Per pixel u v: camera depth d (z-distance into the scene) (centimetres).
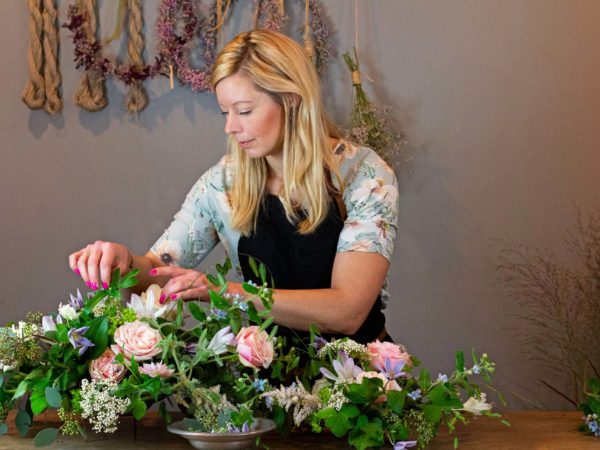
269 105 185
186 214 211
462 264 323
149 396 144
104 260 177
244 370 153
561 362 319
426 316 324
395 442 142
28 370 153
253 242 202
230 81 184
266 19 310
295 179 190
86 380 140
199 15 318
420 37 322
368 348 157
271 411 149
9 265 323
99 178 323
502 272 323
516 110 323
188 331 151
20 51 320
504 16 322
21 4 319
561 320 315
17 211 322
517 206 323
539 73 322
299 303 175
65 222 323
